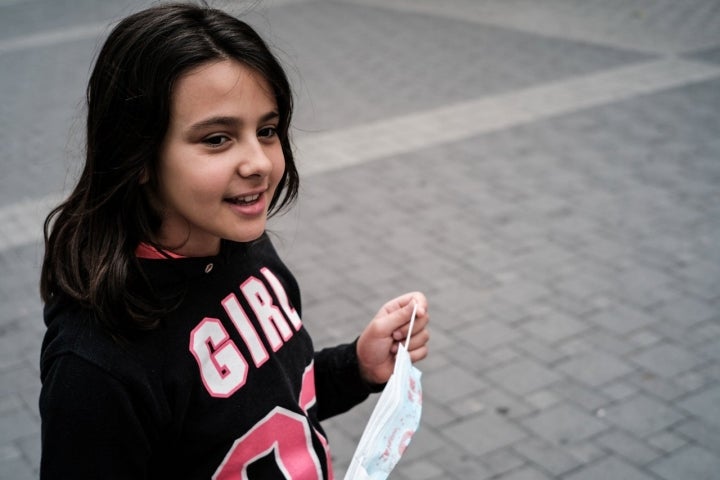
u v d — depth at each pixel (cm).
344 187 578
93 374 103
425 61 887
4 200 585
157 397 108
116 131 108
